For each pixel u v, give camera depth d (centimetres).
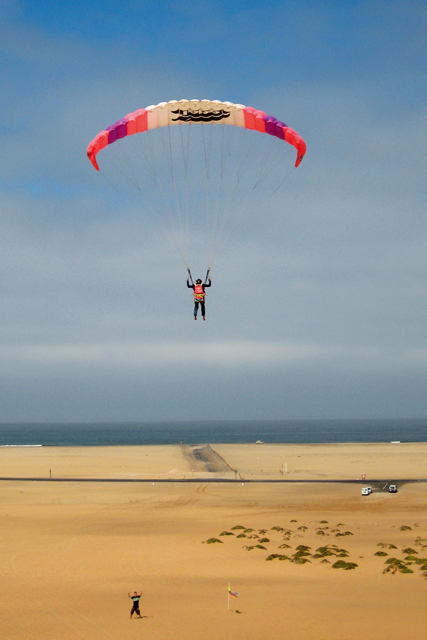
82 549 4297
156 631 2448
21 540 4669
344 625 2483
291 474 10669
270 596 2972
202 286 3288
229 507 6744
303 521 5684
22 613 2730
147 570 3631
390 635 2352
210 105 3456
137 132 3506
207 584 3259
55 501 7275
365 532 5006
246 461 13375
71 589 3170
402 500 7331
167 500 7356
